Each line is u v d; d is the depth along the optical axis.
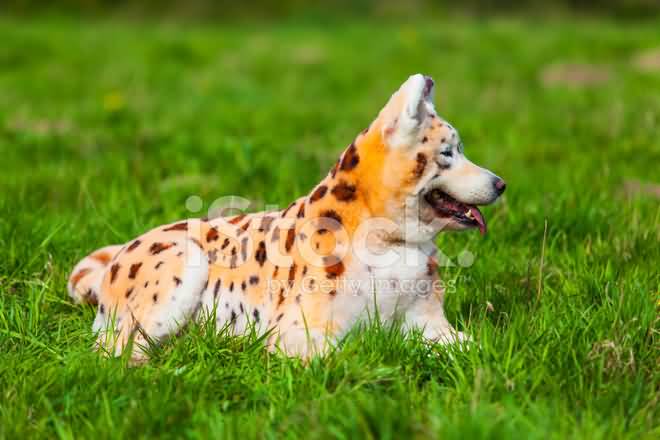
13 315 9.17
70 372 7.78
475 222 8.44
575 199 12.66
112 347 8.44
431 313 8.75
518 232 11.74
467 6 52.91
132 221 12.10
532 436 6.52
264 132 19.64
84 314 9.59
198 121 21.31
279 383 7.65
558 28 41.59
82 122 21.00
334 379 7.61
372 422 6.80
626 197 13.17
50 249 11.12
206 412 7.34
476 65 30.19
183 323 8.80
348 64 31.45
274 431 6.93
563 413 7.00
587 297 9.35
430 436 6.59
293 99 25.70
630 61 30.52
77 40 37.19
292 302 8.34
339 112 22.83
